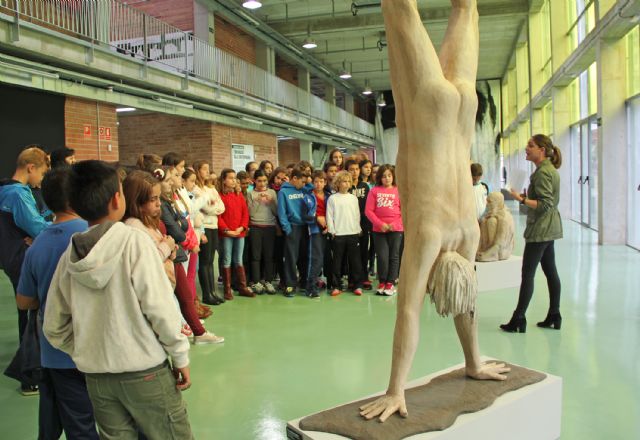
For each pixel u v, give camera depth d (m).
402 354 1.97
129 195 2.42
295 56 16.25
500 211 5.30
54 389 1.84
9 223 2.98
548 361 3.24
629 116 8.07
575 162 12.17
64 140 7.57
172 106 9.63
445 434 1.84
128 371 1.52
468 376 2.29
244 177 5.65
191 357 3.53
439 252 2.04
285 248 5.36
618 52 8.04
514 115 20.47
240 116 12.04
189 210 4.07
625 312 4.35
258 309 4.85
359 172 6.03
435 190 1.98
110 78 7.95
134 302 1.50
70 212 1.92
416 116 1.97
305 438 1.84
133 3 12.16
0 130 6.74
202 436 2.41
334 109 18.84
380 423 1.85
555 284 3.89
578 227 10.94
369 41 16.17
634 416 2.50
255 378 3.12
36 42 6.31
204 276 5.04
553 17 11.89
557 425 2.30
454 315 2.05
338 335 3.98
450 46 2.12
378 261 5.38
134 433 1.63
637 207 7.89
